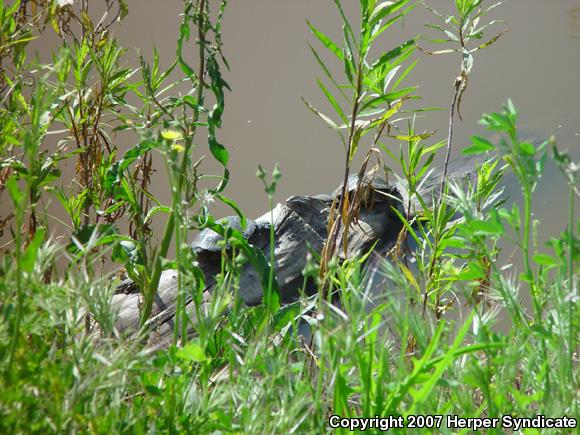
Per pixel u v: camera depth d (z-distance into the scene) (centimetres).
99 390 235
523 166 221
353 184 730
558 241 230
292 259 637
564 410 221
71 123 489
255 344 265
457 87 462
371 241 650
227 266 301
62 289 245
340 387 221
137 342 239
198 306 272
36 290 236
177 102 389
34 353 229
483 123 219
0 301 233
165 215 832
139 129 280
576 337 233
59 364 233
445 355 216
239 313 331
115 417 222
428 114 1051
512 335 235
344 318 220
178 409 241
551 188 735
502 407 232
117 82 478
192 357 237
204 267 589
